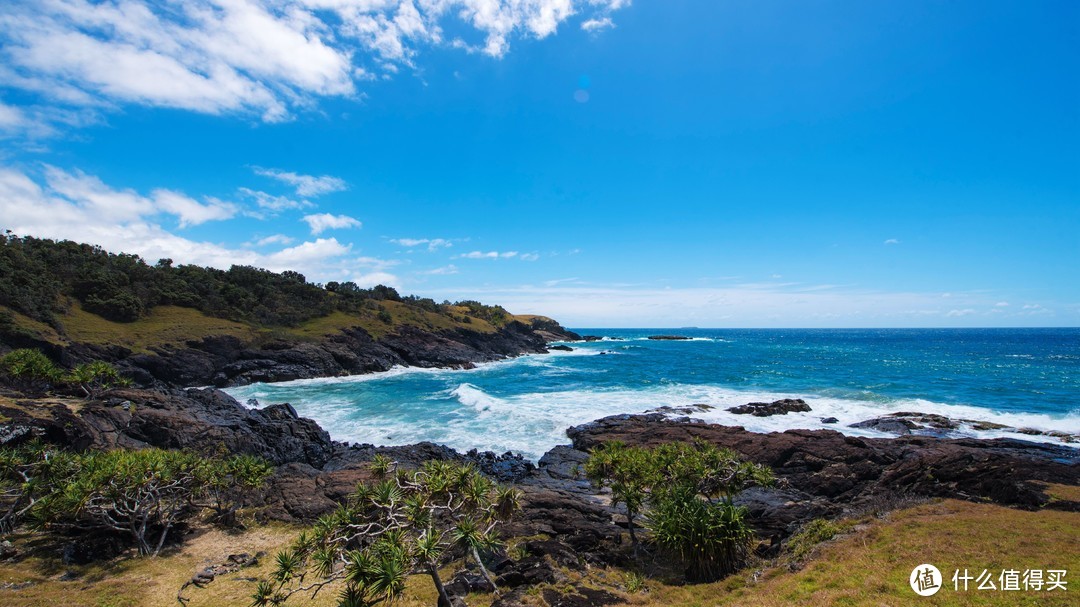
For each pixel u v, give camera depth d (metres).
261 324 91.75
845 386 62.59
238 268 114.50
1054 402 50.31
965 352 119.75
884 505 21.28
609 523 23.25
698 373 80.44
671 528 17.81
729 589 16.17
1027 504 20.28
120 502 21.47
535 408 52.34
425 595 16.84
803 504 24.22
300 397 62.41
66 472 22.45
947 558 14.75
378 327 108.56
